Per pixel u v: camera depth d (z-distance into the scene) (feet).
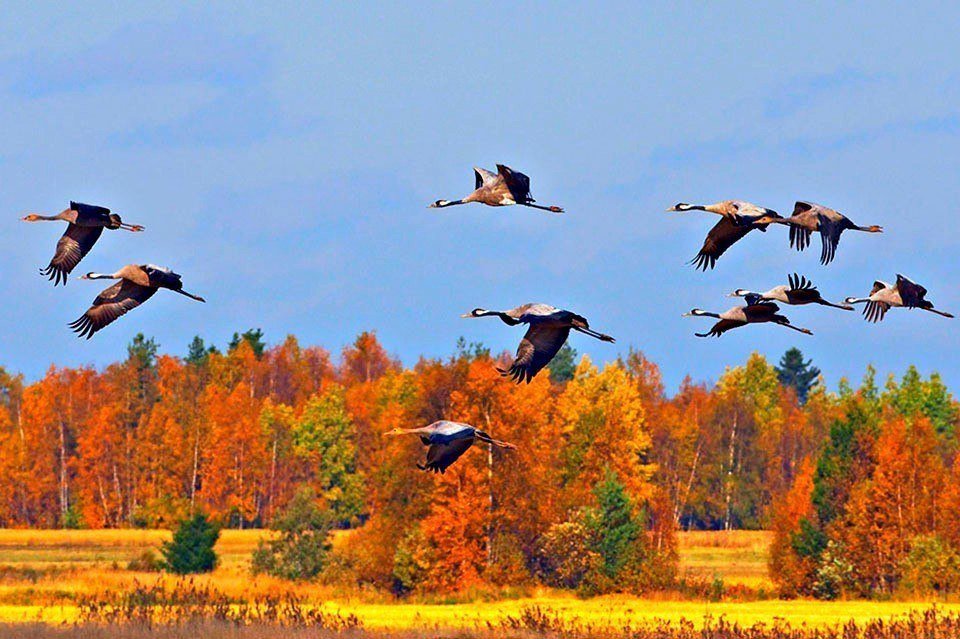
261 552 214.69
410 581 199.82
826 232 69.10
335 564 209.56
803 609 180.45
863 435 219.00
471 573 202.18
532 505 208.13
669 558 206.18
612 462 271.49
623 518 204.74
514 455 208.13
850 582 202.69
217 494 371.56
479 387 209.15
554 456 262.88
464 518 202.69
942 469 211.41
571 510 207.31
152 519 363.76
